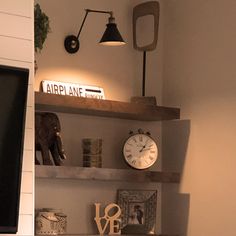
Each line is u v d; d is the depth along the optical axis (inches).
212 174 109.5
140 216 112.9
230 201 105.6
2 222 84.7
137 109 110.1
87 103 104.4
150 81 120.6
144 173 109.6
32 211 91.6
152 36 121.5
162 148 120.6
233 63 107.4
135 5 120.0
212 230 108.2
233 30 108.1
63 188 108.3
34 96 97.8
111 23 106.2
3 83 85.2
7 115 85.6
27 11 94.8
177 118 114.9
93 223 110.5
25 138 92.3
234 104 106.7
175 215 116.1
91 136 112.7
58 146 102.4
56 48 110.2
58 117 109.3
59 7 111.2
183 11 118.8
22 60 93.5
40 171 98.7
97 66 114.6
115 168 114.6
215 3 112.0
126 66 118.1
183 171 115.5
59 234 101.3
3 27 92.5
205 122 112.0
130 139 112.0
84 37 113.6
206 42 113.3
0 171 85.0
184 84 117.1
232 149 106.3
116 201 113.1
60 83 107.7
